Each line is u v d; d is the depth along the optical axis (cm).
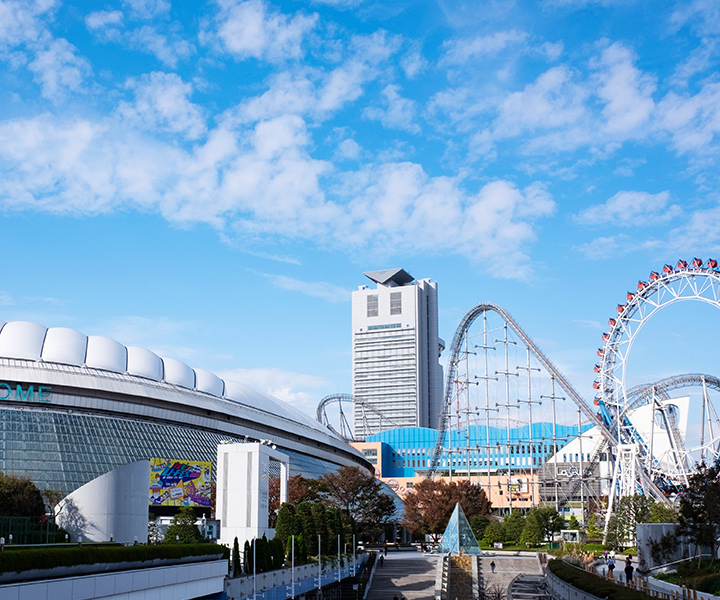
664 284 17750
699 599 7025
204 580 6844
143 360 16925
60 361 15250
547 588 10719
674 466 19850
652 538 10362
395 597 11781
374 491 17112
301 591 9650
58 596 4697
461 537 15738
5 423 12775
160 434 14825
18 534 6406
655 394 19375
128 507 7450
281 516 10588
